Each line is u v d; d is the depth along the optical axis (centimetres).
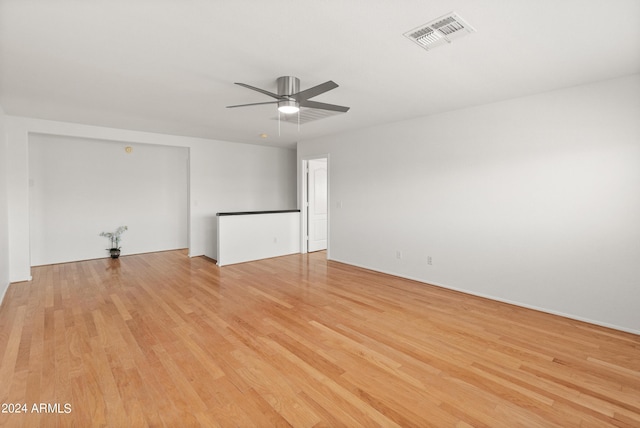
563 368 228
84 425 171
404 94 335
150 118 441
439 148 414
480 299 374
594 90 297
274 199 749
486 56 243
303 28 202
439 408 187
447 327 296
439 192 418
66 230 562
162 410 183
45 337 271
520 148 344
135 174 636
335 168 568
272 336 276
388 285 428
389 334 281
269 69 267
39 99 350
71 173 564
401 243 468
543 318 318
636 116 277
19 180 430
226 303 357
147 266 535
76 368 225
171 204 687
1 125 379
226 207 661
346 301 365
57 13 183
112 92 326
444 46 227
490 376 218
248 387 205
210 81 295
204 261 577
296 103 286
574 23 196
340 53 238
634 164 279
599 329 292
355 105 376
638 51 233
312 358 241
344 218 554
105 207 602
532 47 228
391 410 185
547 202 328
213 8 179
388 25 198
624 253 288
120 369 224
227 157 660
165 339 269
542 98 327
